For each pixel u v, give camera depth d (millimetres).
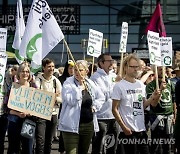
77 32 32688
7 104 9336
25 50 9320
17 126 9148
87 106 8633
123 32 12438
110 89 9953
